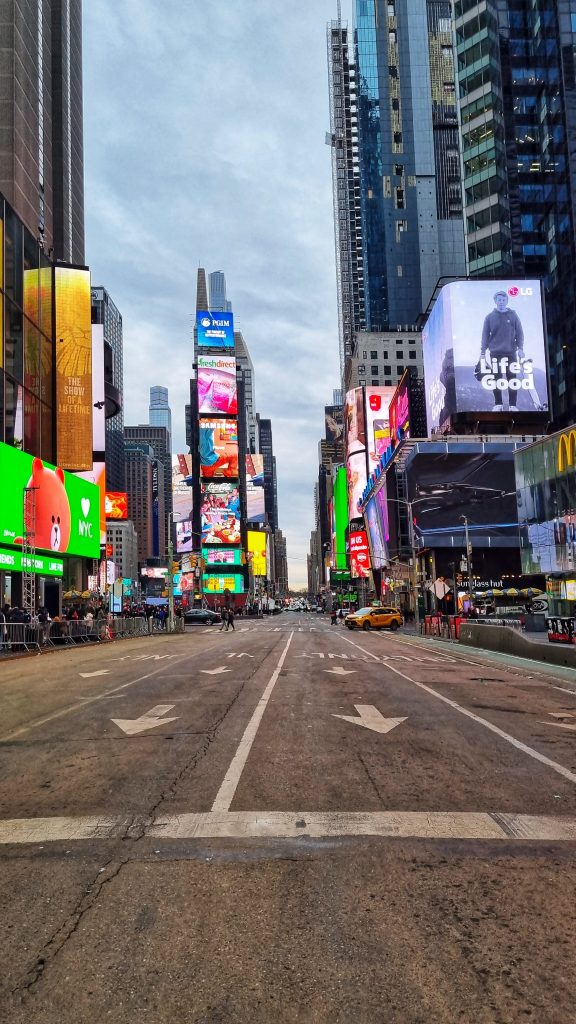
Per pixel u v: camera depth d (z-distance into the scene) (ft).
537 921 13.03
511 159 326.85
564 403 298.35
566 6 304.09
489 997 10.62
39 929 12.80
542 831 18.06
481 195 325.62
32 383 153.48
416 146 653.30
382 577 325.83
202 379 537.24
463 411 245.86
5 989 10.90
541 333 251.19
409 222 640.17
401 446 256.52
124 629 139.44
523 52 333.62
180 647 101.45
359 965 11.50
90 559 170.50
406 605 273.13
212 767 24.81
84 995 10.74
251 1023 10.02
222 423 534.78
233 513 526.57
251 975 11.23
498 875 15.17
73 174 362.33
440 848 16.81
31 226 271.49
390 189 645.51
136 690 48.01
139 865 15.78
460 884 14.70
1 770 24.99
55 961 11.70
